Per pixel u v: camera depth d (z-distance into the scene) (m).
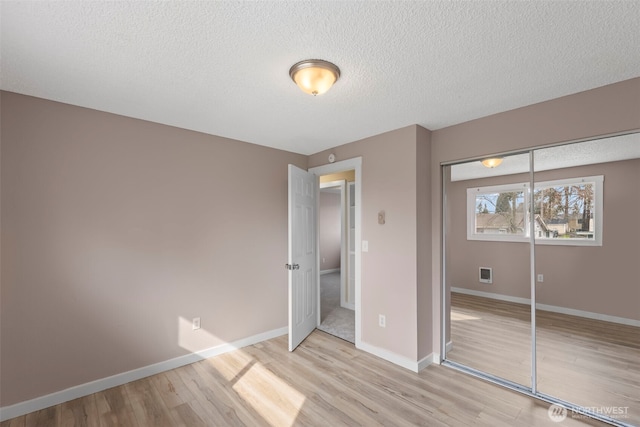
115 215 2.48
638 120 1.89
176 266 2.79
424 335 2.78
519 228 2.54
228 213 3.16
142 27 1.41
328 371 2.69
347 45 1.57
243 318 3.25
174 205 2.80
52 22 1.36
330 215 8.32
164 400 2.26
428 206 2.88
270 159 3.55
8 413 2.02
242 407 2.17
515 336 2.62
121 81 1.95
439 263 2.87
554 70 1.82
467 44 1.56
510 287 2.63
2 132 2.04
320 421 2.02
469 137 2.68
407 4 1.27
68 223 2.27
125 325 2.51
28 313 2.11
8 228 2.05
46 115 2.20
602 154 2.15
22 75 1.86
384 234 2.95
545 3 1.26
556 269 2.38
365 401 2.24
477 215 2.77
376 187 3.04
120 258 2.49
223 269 3.11
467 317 2.86
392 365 2.80
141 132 2.63
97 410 2.13
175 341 2.77
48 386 2.17
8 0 1.20
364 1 1.25
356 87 2.05
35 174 2.15
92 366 2.35
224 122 2.73
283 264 3.63
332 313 4.48
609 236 2.18
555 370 2.43
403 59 1.71
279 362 2.87
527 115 2.35
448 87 2.05
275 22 1.38
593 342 2.29
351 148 3.34
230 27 1.42
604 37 1.50
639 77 1.89
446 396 2.30
